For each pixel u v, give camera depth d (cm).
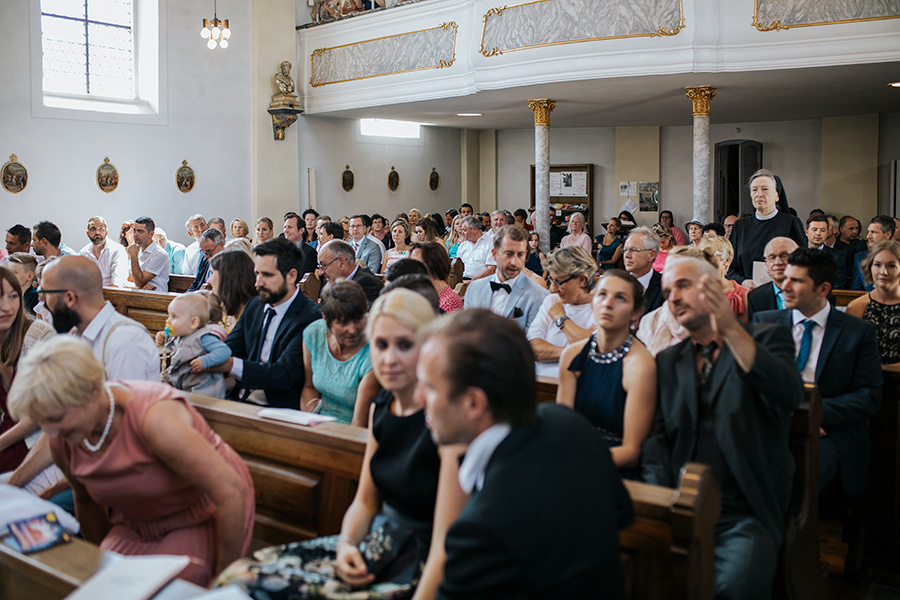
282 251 402
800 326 364
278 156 1294
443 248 490
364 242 987
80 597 175
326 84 1254
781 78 901
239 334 425
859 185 1308
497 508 154
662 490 205
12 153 1033
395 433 218
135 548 240
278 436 285
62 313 314
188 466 219
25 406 206
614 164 1545
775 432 254
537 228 1107
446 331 165
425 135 1572
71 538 212
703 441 256
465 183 1661
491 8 995
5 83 1022
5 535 211
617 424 279
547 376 383
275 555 217
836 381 353
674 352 271
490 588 153
